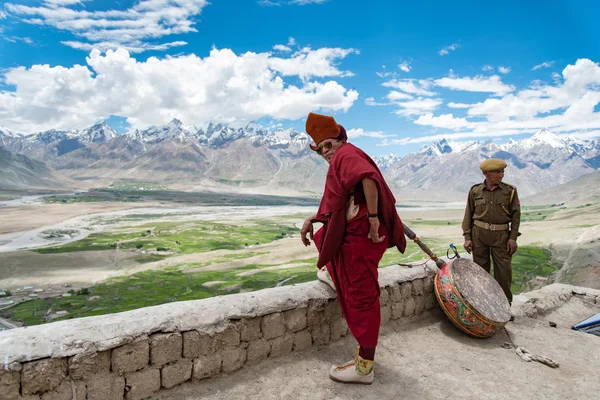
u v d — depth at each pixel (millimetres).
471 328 4148
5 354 2338
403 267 4789
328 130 3344
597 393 3270
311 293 3730
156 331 2840
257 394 3020
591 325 4656
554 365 3705
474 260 5055
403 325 4418
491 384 3348
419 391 3178
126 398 2725
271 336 3422
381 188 3094
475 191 4965
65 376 2498
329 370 3420
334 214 3148
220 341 3111
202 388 3006
